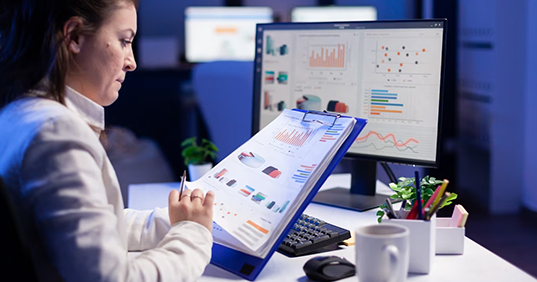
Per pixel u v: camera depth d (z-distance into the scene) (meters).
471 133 4.05
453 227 0.98
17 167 0.71
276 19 5.44
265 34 1.51
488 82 3.77
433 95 1.30
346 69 1.41
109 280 0.71
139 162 4.39
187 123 5.20
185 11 5.05
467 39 4.04
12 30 0.81
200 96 3.25
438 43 1.29
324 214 1.29
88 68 0.83
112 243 0.73
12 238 0.70
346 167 4.27
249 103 3.15
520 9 3.64
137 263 0.77
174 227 0.88
